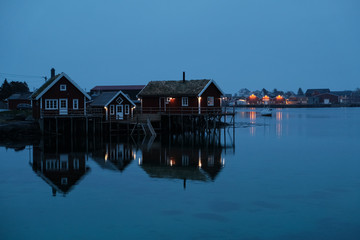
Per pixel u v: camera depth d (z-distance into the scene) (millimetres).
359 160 27109
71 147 34562
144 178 21109
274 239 12539
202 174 22125
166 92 51406
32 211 15484
